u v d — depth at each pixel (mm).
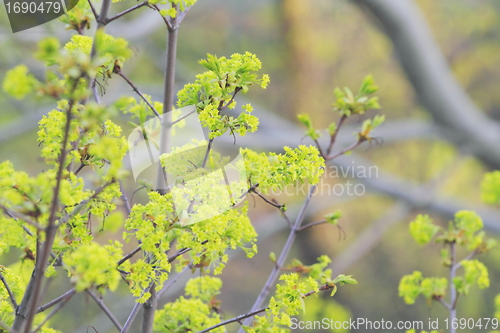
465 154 9641
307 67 12977
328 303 8562
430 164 15188
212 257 2566
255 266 13359
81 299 8766
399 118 14539
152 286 2795
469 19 14867
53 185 1981
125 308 8039
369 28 14070
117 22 8805
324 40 13484
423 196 9305
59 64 1816
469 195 14719
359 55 14414
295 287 2676
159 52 10367
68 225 2311
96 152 1904
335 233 12742
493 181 5266
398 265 13570
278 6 12617
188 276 4988
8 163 2219
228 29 13758
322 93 13609
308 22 13094
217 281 3498
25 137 11766
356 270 13328
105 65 2752
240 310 12586
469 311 11852
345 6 13859
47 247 1876
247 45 13633
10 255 6398
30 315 1835
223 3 13609
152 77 12578
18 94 1646
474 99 15578
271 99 13289
